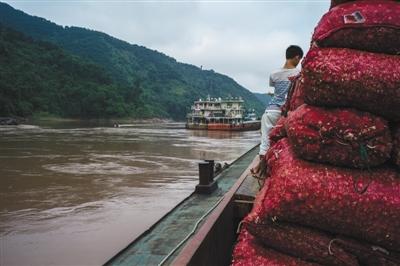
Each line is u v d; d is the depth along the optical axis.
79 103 101.19
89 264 8.23
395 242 2.51
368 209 2.47
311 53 2.64
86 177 18.17
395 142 2.56
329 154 2.57
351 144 2.50
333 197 2.50
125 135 49.56
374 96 2.47
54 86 101.94
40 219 11.54
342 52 2.59
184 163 23.42
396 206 2.45
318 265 2.68
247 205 5.39
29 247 9.24
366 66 2.49
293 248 2.71
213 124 73.31
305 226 2.69
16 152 27.11
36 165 21.44
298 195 2.56
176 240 6.18
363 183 2.51
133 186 16.27
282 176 2.67
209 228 4.13
